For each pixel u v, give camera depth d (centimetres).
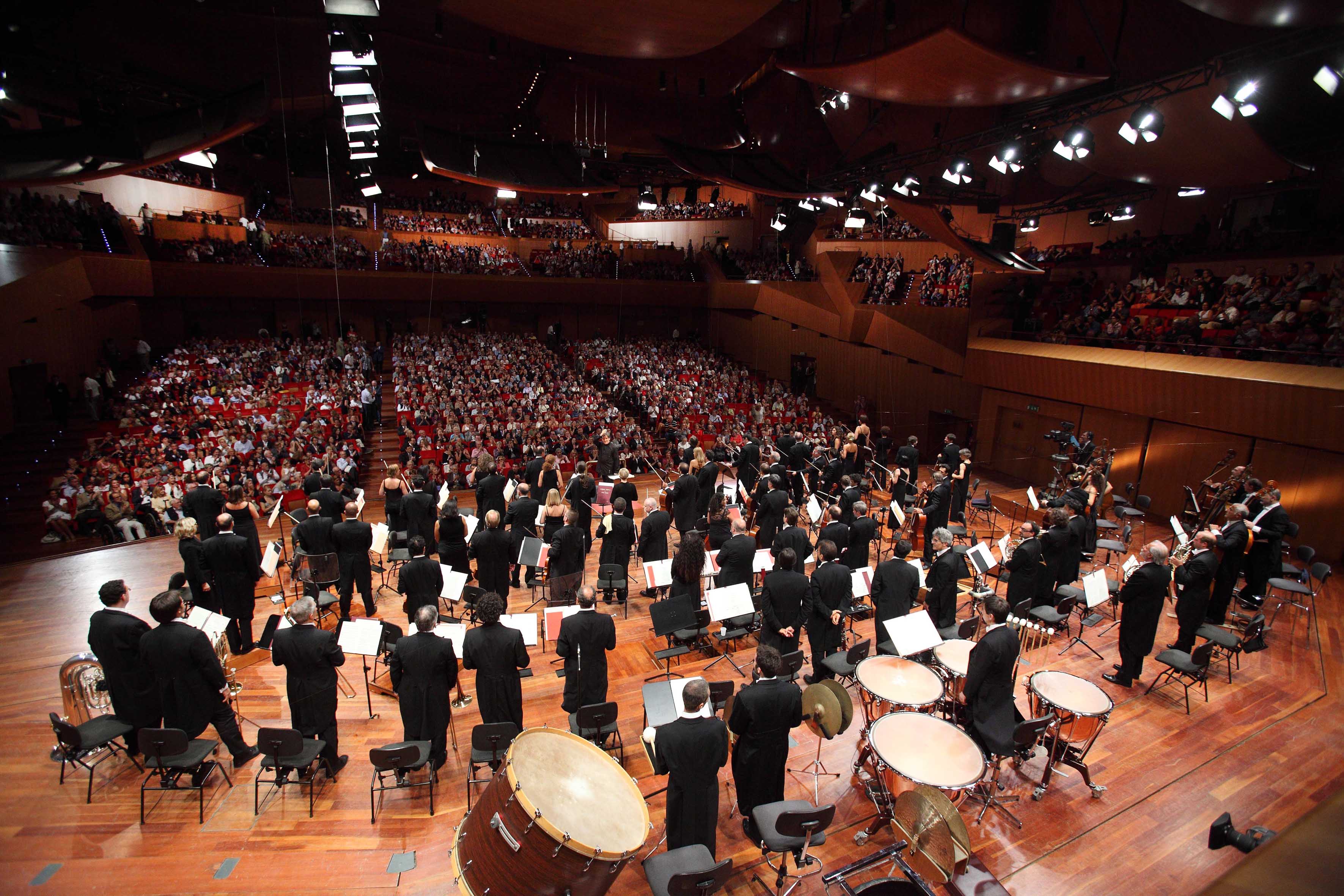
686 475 1237
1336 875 130
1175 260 1858
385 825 560
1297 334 1407
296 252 2770
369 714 722
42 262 1797
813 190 2108
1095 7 1305
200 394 1997
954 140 1692
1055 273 2206
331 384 2206
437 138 1917
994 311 2217
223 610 819
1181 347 1588
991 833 555
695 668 823
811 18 1695
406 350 2689
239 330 2800
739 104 2317
